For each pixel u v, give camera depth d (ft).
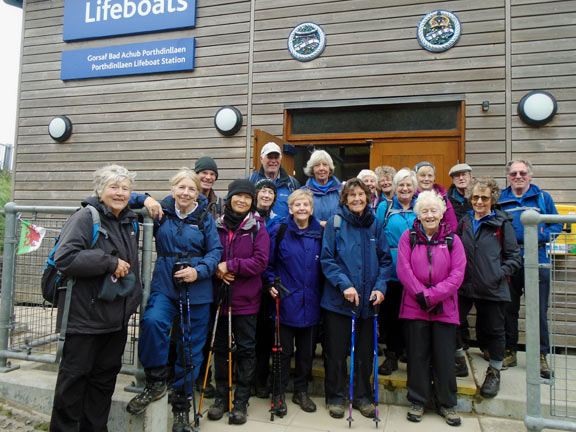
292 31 15.39
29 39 18.65
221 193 15.83
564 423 7.66
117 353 7.66
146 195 8.95
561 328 12.29
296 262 9.53
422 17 14.21
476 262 9.68
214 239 8.82
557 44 13.08
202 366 10.35
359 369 9.48
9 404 9.46
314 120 15.52
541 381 7.93
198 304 8.56
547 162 12.96
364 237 9.53
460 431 8.68
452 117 14.16
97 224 7.22
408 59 14.30
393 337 10.50
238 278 9.18
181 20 16.58
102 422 7.73
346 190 9.55
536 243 8.02
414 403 9.18
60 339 7.04
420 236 9.25
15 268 10.28
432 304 8.75
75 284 7.07
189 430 8.39
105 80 17.53
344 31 14.93
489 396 9.46
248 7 15.99
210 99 16.25
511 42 13.44
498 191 9.91
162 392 8.34
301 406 9.60
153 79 16.96
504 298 9.46
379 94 14.49
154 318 8.09
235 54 16.06
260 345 10.32
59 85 18.07
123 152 17.12
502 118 13.41
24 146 18.37
